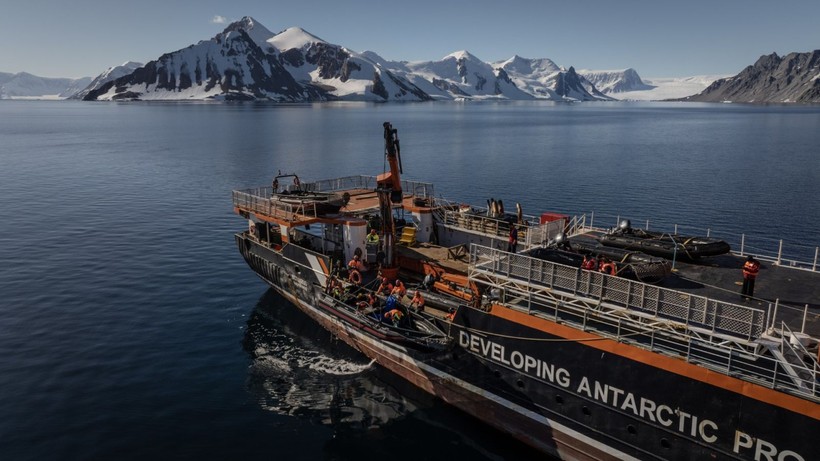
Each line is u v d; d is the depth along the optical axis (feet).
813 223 191.93
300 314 117.60
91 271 144.05
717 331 58.29
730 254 85.92
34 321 112.27
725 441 56.70
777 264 80.12
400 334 81.92
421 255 104.99
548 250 84.12
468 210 118.93
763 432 54.03
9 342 102.53
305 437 77.05
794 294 68.90
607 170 321.32
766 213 206.69
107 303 122.52
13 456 70.59
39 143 502.38
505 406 75.97
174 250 163.94
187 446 74.02
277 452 73.77
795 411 51.72
